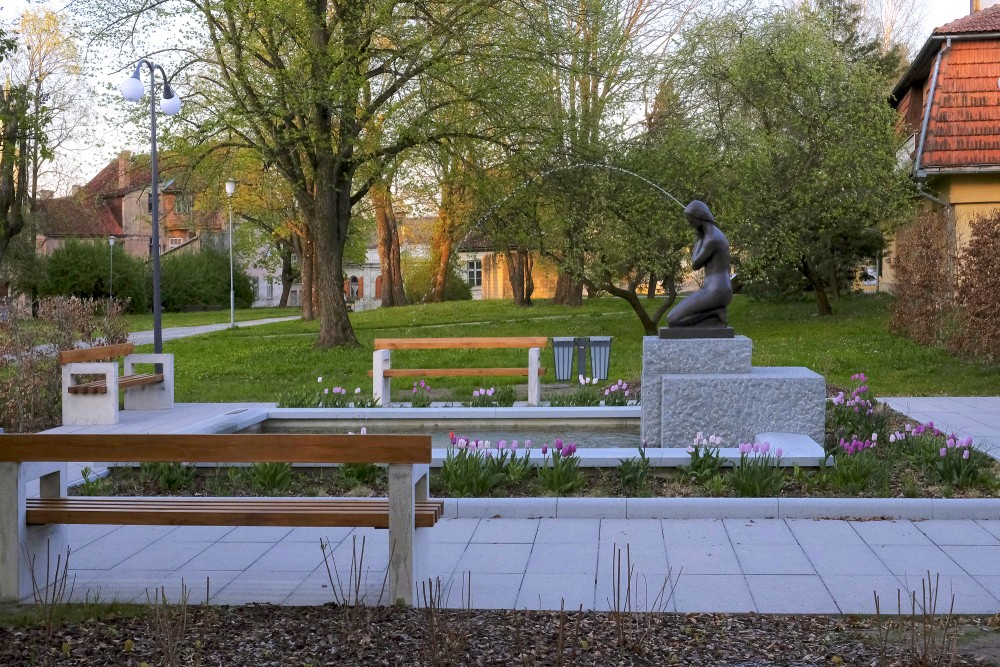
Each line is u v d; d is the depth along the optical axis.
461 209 29.80
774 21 24.19
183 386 16.92
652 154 22.92
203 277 63.12
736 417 9.27
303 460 4.97
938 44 23.50
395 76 21.67
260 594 5.22
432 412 11.15
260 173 28.05
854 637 4.45
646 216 22.69
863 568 5.65
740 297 36.56
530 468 7.88
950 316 18.22
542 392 14.98
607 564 5.79
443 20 20.62
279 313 54.88
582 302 38.78
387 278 43.12
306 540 6.44
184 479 7.89
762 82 23.42
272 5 18.33
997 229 15.91
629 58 22.98
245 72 19.83
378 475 8.09
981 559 5.82
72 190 46.84
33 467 5.33
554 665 4.07
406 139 21.28
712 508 6.91
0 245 30.25
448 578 5.52
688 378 9.30
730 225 22.55
